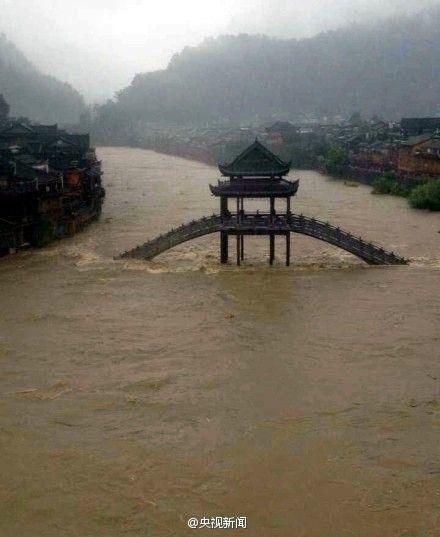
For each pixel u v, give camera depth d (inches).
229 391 1222.9
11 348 1461.6
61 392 1227.2
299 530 835.4
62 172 3102.9
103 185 5022.1
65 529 842.8
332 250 2493.8
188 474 955.3
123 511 876.6
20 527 847.7
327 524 845.2
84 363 1368.1
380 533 826.8
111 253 2463.1
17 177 2659.9
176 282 2009.1
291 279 2021.4
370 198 4188.0
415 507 874.1
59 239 2755.9
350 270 2129.7
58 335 1542.8
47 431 1082.7
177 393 1216.2
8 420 1120.2
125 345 1469.0
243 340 1492.4
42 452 1019.3
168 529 840.3
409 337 1494.8
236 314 1683.1
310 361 1363.2
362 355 1391.5
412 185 4266.7
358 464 974.4
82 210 3063.5
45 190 2677.2
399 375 1285.7
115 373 1314.0
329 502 888.9
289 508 878.4
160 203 3934.5
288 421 1104.2
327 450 1013.2
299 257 2378.2
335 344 1457.9
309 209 3678.6
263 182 2139.5
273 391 1220.5
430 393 1202.6
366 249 2185.0
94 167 4023.1
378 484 925.2
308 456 996.6
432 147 4411.9
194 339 1502.2
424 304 1742.1
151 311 1718.8
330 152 6018.7
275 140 7741.1
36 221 2608.3
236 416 1124.5
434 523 841.5
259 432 1069.1
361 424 1091.3
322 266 2198.6
